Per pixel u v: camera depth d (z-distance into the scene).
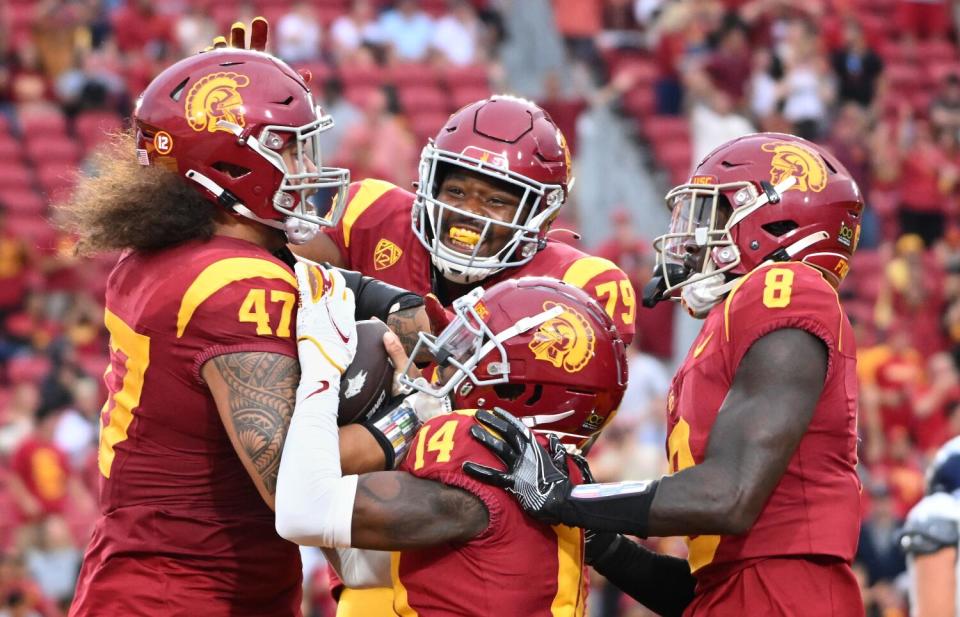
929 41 56.75
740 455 9.77
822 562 10.27
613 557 11.78
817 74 48.09
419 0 48.62
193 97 10.59
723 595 10.48
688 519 9.72
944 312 42.06
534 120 12.85
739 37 47.31
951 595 13.21
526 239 12.81
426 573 10.08
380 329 10.95
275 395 10.20
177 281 10.40
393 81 45.94
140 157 10.80
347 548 10.41
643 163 44.66
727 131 43.25
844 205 10.91
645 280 36.50
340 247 13.87
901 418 34.44
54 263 35.28
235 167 10.62
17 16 44.75
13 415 30.41
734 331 10.27
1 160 39.75
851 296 42.31
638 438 30.66
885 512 27.12
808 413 9.94
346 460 10.27
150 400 10.53
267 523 10.91
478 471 9.88
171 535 10.59
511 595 9.91
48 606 26.58
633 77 47.12
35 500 27.89
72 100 41.28
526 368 10.22
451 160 12.58
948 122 51.28
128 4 44.69
